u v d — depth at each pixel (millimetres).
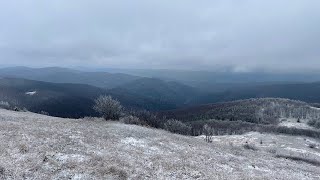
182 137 42375
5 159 19547
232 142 62875
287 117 152000
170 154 28297
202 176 22297
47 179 17578
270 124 132875
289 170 32250
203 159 28906
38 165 19141
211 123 130125
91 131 32875
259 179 24109
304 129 112938
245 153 39219
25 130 28234
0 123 31328
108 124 41719
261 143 64125
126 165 21750
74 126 34812
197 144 38000
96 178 18547
